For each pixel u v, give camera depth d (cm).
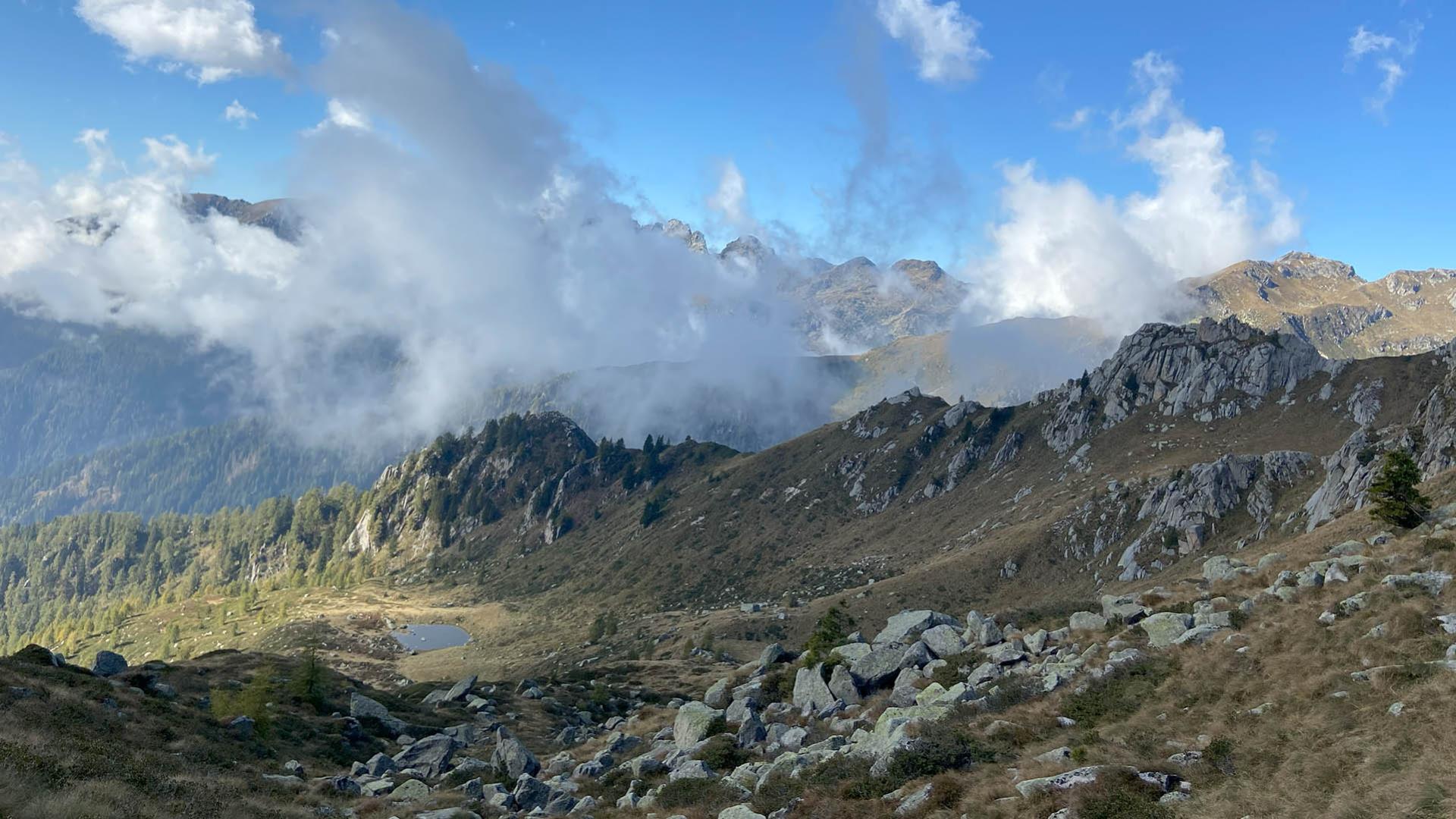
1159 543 15988
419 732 7312
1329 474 13562
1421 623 2844
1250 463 16625
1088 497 18875
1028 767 2819
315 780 4906
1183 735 2827
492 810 4231
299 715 6725
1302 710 2648
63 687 4984
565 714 8825
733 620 18750
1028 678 3944
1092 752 2794
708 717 5144
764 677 6166
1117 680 3475
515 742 5444
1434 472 10450
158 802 2900
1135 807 2311
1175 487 16900
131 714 4959
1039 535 18388
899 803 2888
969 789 2798
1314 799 2125
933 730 3378
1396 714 2350
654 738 5725
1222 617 3734
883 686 5053
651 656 17112
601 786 4456
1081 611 5125
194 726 5297
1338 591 3444
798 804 3161
